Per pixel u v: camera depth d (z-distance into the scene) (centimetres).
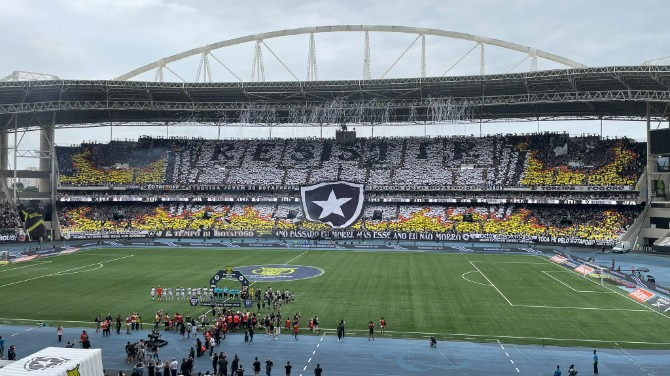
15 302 5916
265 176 12925
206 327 4825
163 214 12456
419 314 5447
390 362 4100
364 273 7725
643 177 10588
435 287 6744
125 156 13525
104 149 13612
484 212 11694
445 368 3981
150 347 4138
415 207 12131
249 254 9725
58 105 11606
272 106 12381
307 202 11931
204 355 4278
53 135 12231
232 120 13650
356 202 11788
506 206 11725
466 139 13300
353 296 6219
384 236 11444
